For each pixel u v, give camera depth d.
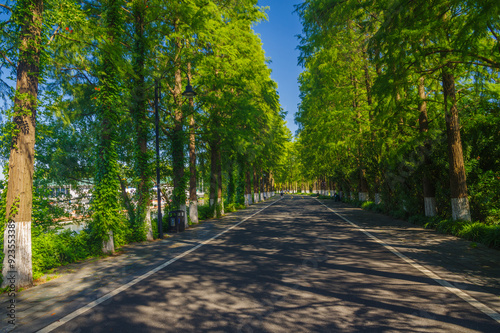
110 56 9.10
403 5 8.90
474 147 12.10
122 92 10.91
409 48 9.23
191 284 5.89
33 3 6.63
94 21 9.55
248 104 17.36
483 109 12.61
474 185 11.86
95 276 6.75
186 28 13.20
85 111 11.47
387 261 7.39
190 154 18.69
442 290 5.21
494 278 5.85
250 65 19.53
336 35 15.11
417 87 14.62
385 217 18.33
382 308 4.45
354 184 31.95
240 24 18.81
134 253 9.43
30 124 6.63
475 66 9.23
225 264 7.49
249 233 13.16
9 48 6.67
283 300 4.86
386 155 16.94
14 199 6.19
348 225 15.04
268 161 38.44
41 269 7.12
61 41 8.30
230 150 22.45
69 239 8.71
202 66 15.29
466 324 3.87
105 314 4.50
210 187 24.16
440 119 14.24
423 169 13.94
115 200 9.73
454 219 11.52
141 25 12.51
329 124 19.45
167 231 14.82
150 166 12.48
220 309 4.55
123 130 12.29
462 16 8.44
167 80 15.59
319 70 18.11
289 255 8.35
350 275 6.22
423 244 9.44
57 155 12.35
